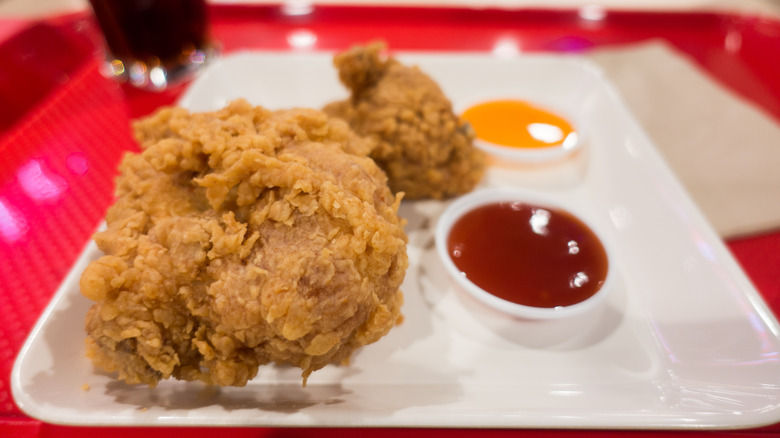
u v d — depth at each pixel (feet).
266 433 0.51
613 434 0.51
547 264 0.65
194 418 0.47
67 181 0.80
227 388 0.53
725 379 0.54
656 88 1.02
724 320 0.59
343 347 0.52
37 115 0.92
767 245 0.73
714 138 0.91
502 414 0.49
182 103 0.83
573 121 0.89
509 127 0.89
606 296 0.62
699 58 1.13
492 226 0.70
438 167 0.74
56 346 0.53
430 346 0.60
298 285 0.47
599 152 0.84
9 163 0.82
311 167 0.53
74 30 1.13
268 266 0.49
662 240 0.68
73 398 0.50
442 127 0.73
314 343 0.47
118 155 0.85
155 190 0.55
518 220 0.71
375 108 0.73
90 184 0.79
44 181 0.79
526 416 0.48
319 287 0.47
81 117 0.92
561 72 0.98
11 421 0.52
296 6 1.21
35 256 0.69
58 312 0.54
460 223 0.71
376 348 0.59
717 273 0.62
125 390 0.52
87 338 0.52
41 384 0.50
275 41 1.16
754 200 0.78
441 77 0.97
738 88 1.05
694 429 0.49
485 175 0.83
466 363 0.58
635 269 0.67
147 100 0.97
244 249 0.50
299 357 0.50
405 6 1.22
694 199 0.79
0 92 0.98
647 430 0.50
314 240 0.49
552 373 0.57
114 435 0.51
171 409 0.48
